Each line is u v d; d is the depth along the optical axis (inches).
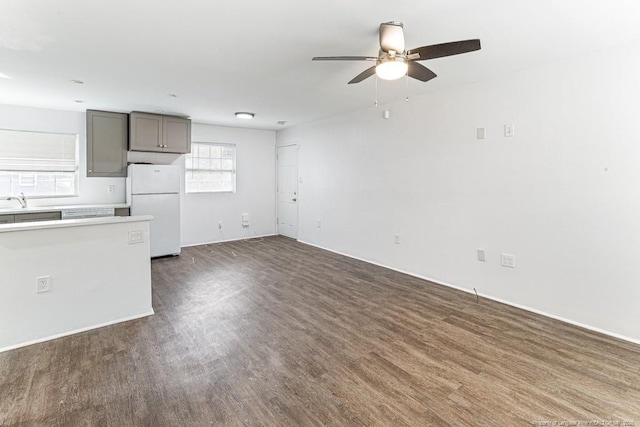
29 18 84.4
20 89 148.6
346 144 208.4
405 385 80.0
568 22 86.7
